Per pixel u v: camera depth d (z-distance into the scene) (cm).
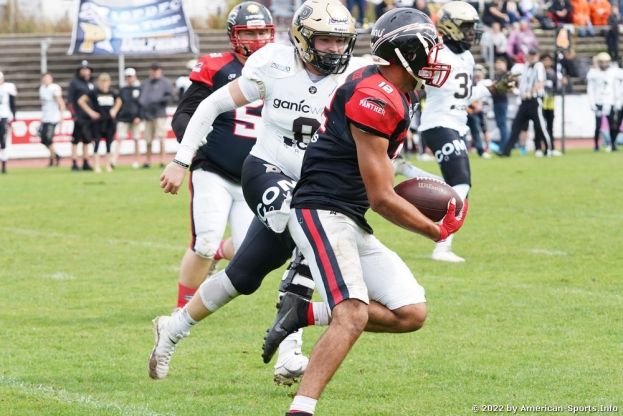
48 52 8481
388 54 1366
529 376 1700
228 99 1670
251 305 2334
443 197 1393
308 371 1331
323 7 1586
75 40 7612
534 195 4422
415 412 1516
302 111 1653
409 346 1920
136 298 2430
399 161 2197
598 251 2994
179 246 3241
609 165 5788
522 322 2102
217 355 1892
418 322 1459
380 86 1338
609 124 6856
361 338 1989
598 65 6756
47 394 1620
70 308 2320
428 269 2758
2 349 1938
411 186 1401
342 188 1385
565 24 8562
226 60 2052
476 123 6544
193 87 2058
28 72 8344
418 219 1360
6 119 6109
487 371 1736
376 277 1447
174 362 1842
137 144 6406
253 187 1616
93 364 1823
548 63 6719
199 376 1747
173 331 1656
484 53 7912
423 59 1366
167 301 2392
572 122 7831
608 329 2027
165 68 8538
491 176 5300
